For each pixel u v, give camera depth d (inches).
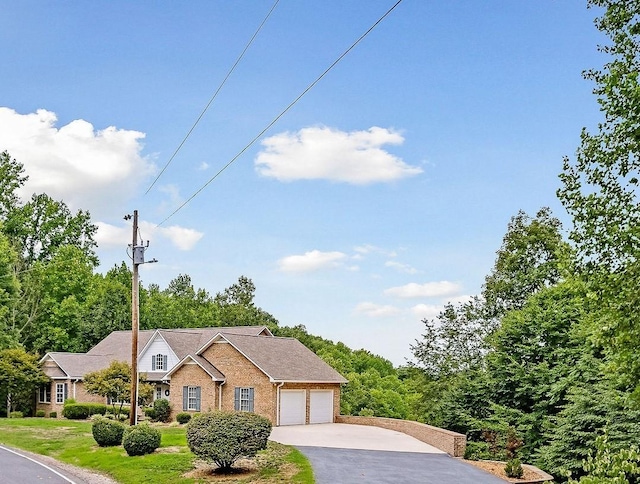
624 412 932.0
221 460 867.4
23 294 2524.6
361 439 1245.1
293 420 1550.2
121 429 1136.2
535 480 877.8
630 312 401.4
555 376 1288.1
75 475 923.4
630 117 395.9
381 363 3654.0
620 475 327.0
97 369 1942.7
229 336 1625.2
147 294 3083.2
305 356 1732.3
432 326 1902.1
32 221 2849.4
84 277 2667.3
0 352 1963.6
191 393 1633.9
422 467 922.1
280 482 808.9
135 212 1231.5
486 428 1328.7
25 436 1322.6
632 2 402.6
